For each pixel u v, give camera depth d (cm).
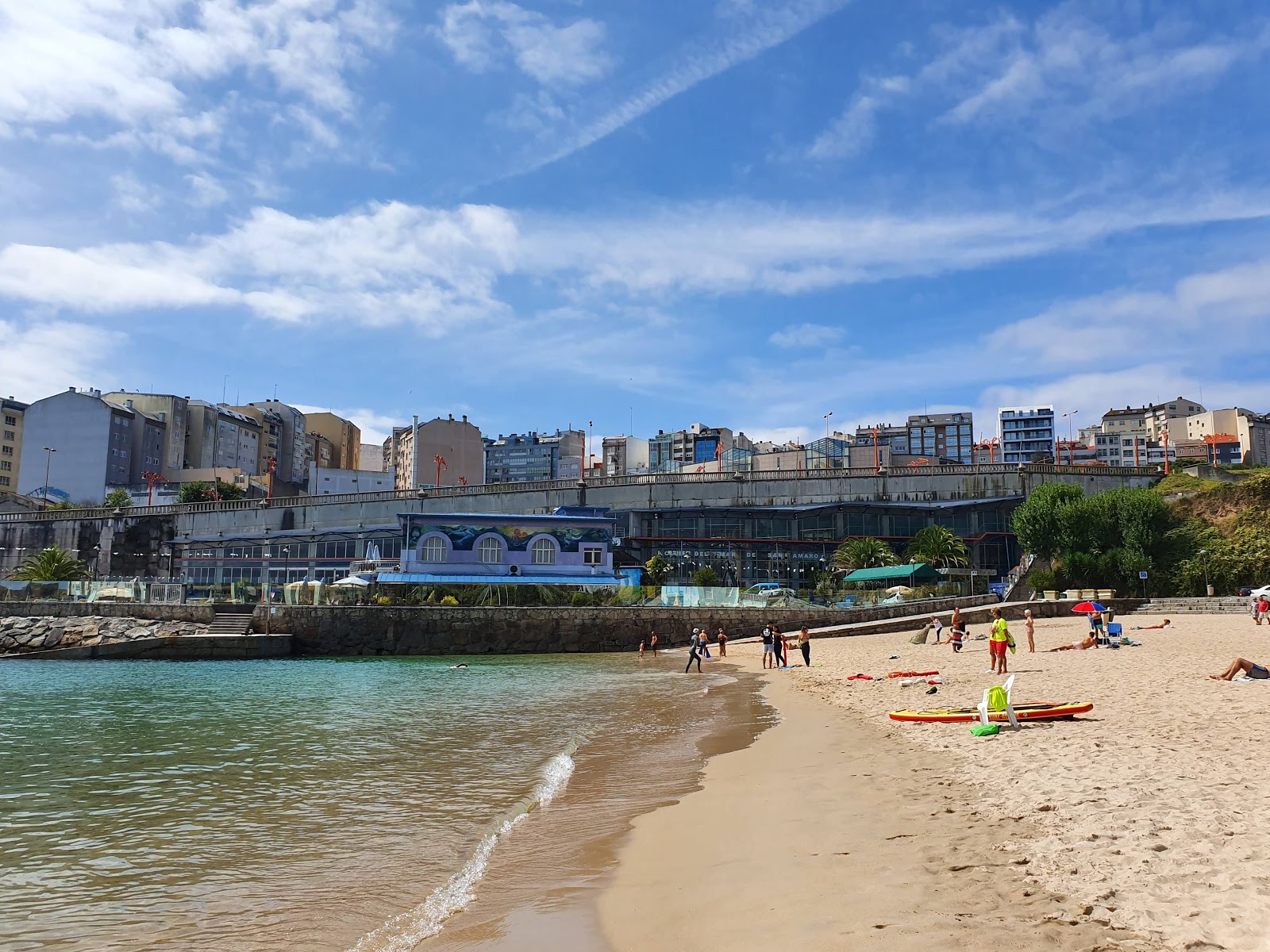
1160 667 2456
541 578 6269
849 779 1199
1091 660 2816
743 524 8794
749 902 705
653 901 745
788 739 1688
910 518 8762
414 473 13250
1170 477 8588
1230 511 7000
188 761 1678
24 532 9369
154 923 798
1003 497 8550
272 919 795
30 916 825
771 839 913
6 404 12975
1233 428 17400
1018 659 3045
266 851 1032
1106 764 1102
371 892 864
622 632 5303
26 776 1547
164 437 13512
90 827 1174
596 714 2317
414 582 5953
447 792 1351
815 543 8662
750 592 5744
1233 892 610
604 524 6481
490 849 983
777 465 13350
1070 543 7056
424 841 1059
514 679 3509
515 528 6381
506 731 2011
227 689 3166
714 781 1312
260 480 14388
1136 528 6850
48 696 2981
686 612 5366
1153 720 1457
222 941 746
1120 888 641
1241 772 1002
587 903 761
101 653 4894
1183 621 4738
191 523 9319
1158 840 746
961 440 18138
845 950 569
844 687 2652
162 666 4431
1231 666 2031
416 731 2044
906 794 1056
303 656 5106
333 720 2259
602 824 1080
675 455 18312
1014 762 1184
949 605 5528
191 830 1146
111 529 9294
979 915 612
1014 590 6775
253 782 1458
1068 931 568
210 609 5247
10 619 5203
